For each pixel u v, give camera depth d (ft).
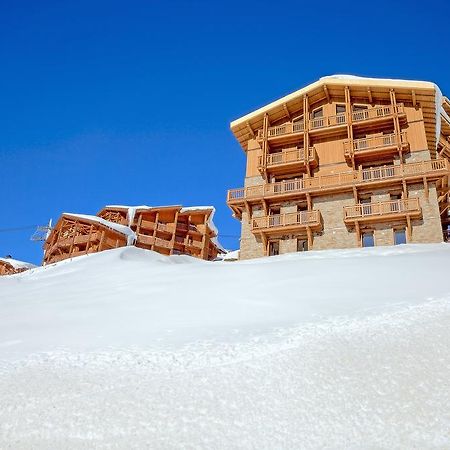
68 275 53.88
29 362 17.84
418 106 90.84
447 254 38.24
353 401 13.80
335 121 94.12
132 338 20.12
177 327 21.50
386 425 12.71
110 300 31.32
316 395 14.16
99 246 140.77
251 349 17.30
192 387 14.87
